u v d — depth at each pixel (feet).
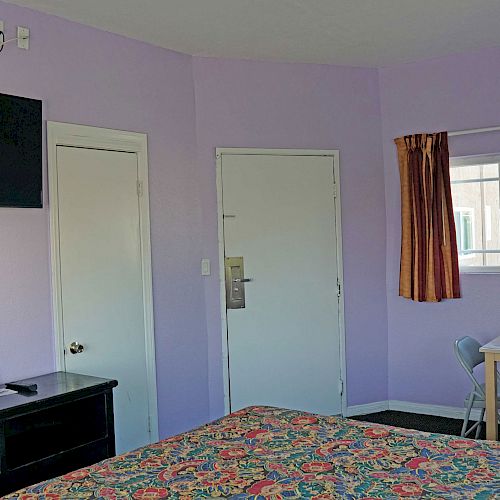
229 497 5.36
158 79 12.42
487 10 11.10
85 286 10.99
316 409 14.14
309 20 11.37
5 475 8.07
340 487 5.51
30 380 9.78
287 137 13.94
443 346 14.19
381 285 14.74
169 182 12.55
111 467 6.22
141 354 11.94
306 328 14.06
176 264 12.64
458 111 13.83
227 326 13.39
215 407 13.30
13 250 9.90
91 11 10.52
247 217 13.57
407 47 13.15
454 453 6.33
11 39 9.89
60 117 10.64
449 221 13.75
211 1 10.32
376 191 14.64
